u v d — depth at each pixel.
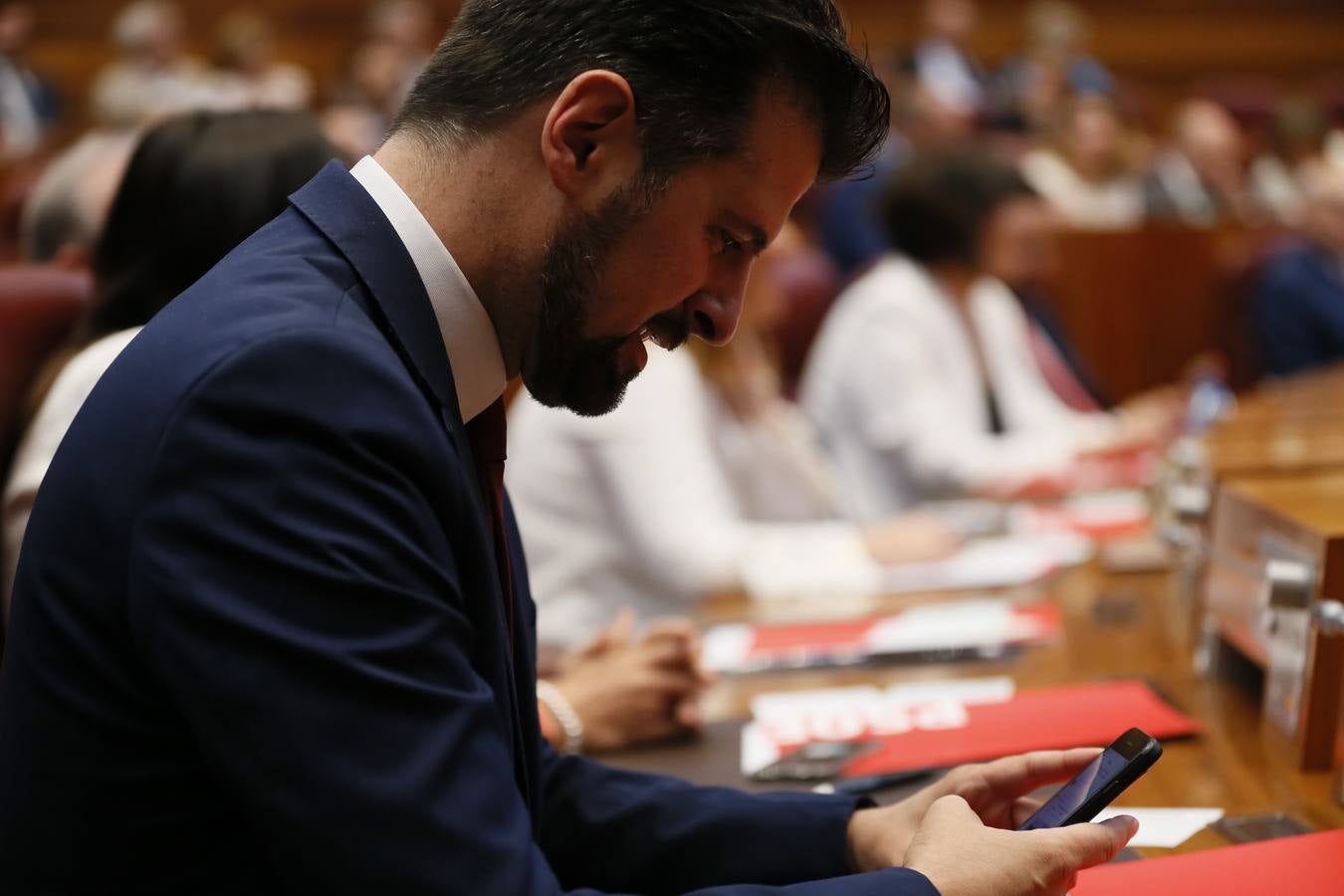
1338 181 4.57
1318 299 4.46
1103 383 4.49
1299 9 9.26
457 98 0.80
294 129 1.41
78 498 0.72
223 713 0.67
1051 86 7.34
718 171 0.77
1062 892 0.80
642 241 0.78
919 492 2.66
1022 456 2.60
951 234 2.72
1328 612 1.13
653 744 1.32
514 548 0.99
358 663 0.67
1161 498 1.88
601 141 0.77
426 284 0.80
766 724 1.34
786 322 3.44
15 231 3.53
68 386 1.37
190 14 8.49
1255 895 0.93
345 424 0.70
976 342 2.84
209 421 0.69
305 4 8.55
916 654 1.52
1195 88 9.16
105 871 0.75
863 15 8.77
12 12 7.04
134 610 0.69
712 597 1.83
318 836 0.66
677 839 1.00
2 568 1.40
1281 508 1.25
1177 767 1.18
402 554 0.70
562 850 1.02
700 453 1.91
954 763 1.21
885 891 0.76
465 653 0.73
